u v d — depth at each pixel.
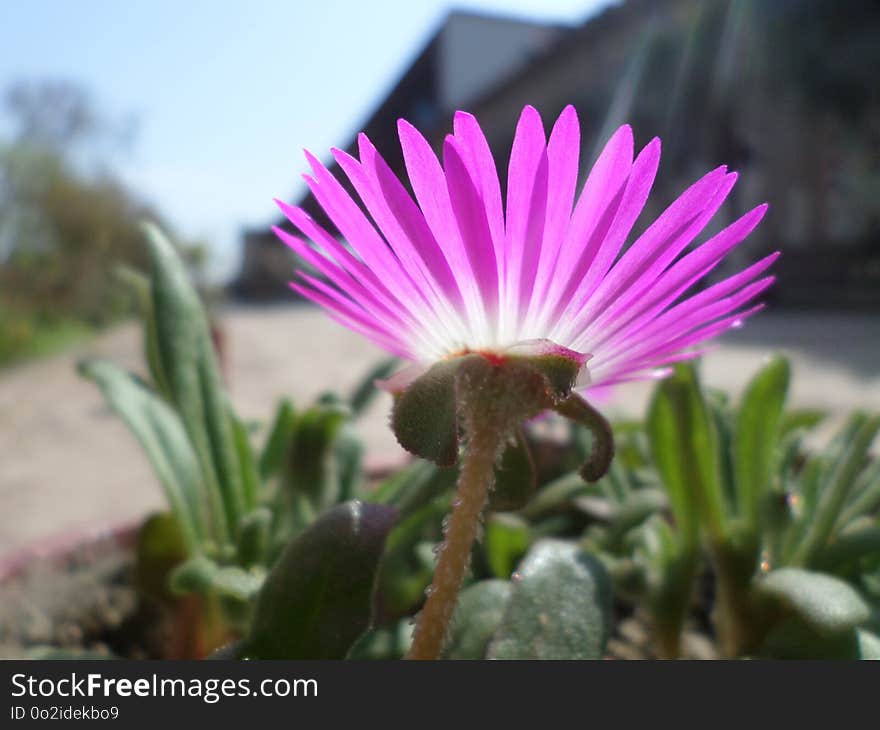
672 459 0.08
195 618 0.09
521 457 0.05
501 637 0.06
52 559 0.11
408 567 0.09
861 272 0.88
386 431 0.29
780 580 0.07
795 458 0.10
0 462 0.32
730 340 0.53
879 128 0.91
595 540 0.10
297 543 0.06
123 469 0.30
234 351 0.66
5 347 0.74
